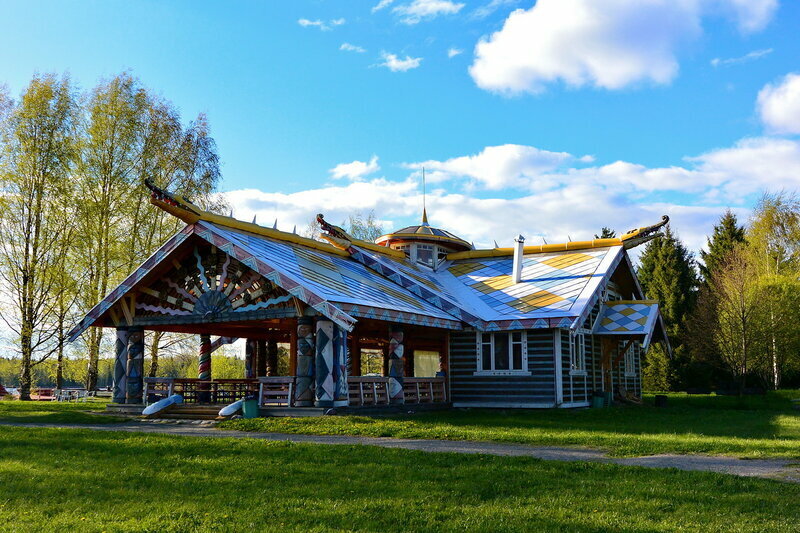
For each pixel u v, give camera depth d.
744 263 45.09
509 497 9.24
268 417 19.48
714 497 9.15
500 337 26.09
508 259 32.91
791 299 40.97
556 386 24.81
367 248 29.53
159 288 23.00
